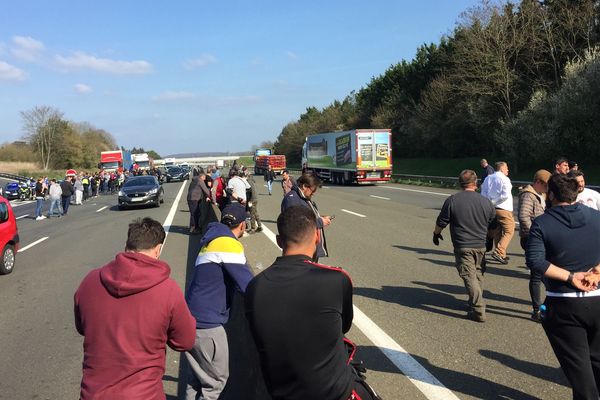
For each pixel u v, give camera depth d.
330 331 2.28
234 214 3.98
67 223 18.70
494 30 32.94
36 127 83.12
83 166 91.62
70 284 8.54
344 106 81.19
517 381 4.25
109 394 2.33
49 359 5.13
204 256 3.61
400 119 55.78
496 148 41.44
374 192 27.52
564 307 3.21
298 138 91.88
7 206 9.91
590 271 3.20
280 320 2.26
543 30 33.41
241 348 3.56
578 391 3.20
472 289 5.76
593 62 27.89
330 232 13.03
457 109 42.94
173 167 53.06
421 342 5.18
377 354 4.90
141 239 2.61
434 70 49.53
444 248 10.45
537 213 6.12
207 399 3.58
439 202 20.31
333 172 38.22
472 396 4.00
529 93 34.41
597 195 5.53
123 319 2.41
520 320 5.79
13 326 6.27
